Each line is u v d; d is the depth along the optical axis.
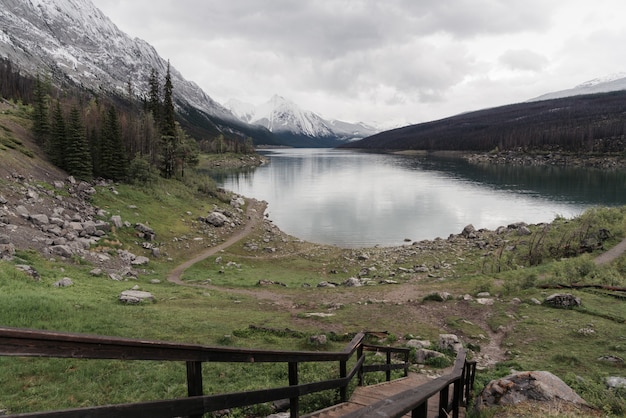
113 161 68.25
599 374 13.90
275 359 5.54
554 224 59.69
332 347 17.41
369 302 27.77
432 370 14.80
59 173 59.78
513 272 36.59
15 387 10.17
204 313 22.75
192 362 4.04
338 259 52.78
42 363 11.85
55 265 31.19
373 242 64.00
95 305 21.11
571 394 9.30
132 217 54.97
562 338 18.53
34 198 45.31
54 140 63.66
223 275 42.66
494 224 74.81
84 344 2.90
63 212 45.91
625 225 50.94
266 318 22.75
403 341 18.88
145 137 86.06
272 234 65.44
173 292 30.23
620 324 20.55
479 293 28.77
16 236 33.78
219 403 4.19
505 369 14.70
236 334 18.72
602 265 36.50
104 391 10.40
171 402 3.44
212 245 56.06
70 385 10.55
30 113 87.19
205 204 75.06
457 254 51.66
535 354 16.70
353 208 91.31
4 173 47.72
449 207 90.94
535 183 129.12
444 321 22.39
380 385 11.07
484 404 9.23
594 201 94.62
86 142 64.19
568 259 39.38
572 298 23.92
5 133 64.50
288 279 42.53
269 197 105.69
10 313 16.72
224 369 12.99
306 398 10.25
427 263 48.41
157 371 12.01
